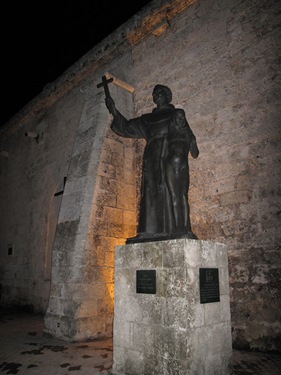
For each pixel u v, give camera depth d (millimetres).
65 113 11016
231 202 6266
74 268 6469
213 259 4176
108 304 6629
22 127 13711
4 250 13141
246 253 5875
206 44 7309
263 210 5793
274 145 5836
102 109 7875
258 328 5484
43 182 11422
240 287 5832
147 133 5094
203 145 6902
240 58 6605
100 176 7191
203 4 7543
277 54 6023
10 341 6203
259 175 5957
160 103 5215
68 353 5289
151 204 4738
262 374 4207
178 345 3623
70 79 10641
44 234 10711
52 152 11258
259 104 6164
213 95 6949
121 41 9148
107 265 6820
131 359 4055
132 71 8969
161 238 4285
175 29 8086
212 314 3977
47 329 6648
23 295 11203
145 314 4008
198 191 6809
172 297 3781
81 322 6137
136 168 8047
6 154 14375
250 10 6602
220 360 3967
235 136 6426
